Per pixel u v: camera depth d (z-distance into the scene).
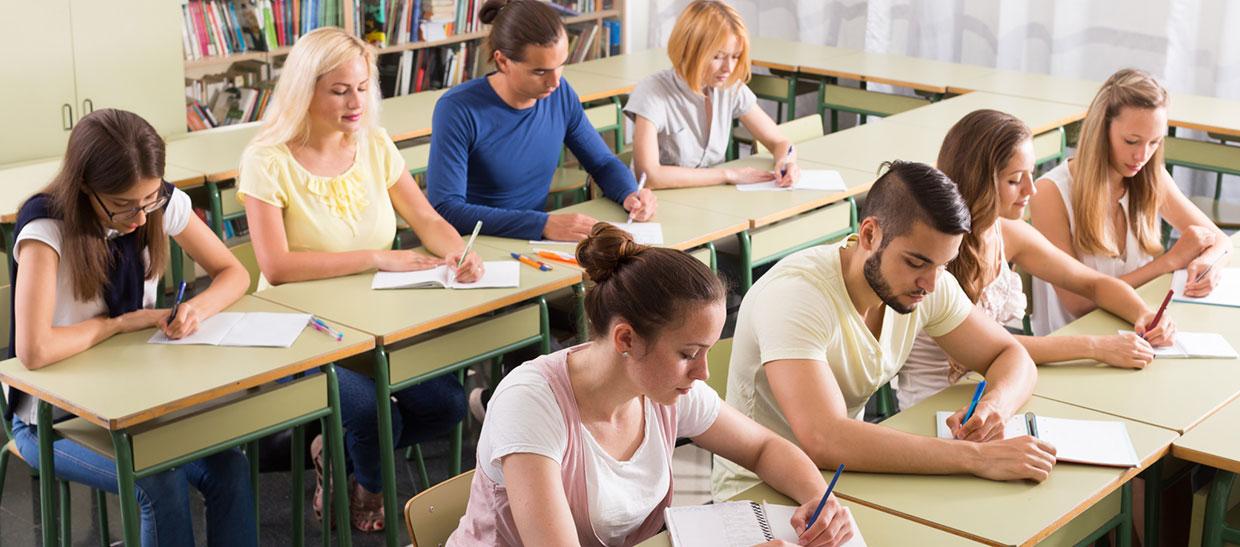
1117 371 2.60
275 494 3.41
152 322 2.68
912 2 6.14
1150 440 2.29
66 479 2.59
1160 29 5.48
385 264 3.06
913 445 2.15
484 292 2.96
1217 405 2.44
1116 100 3.07
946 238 2.06
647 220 3.55
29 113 4.51
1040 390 2.51
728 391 2.40
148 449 2.37
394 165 3.25
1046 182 3.22
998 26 5.89
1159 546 2.67
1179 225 3.36
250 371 2.50
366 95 3.08
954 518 2.02
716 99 4.12
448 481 2.03
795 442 2.32
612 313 1.77
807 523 1.94
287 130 3.04
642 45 6.85
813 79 5.69
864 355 2.31
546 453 1.80
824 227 3.82
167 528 2.49
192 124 5.04
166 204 2.70
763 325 2.23
